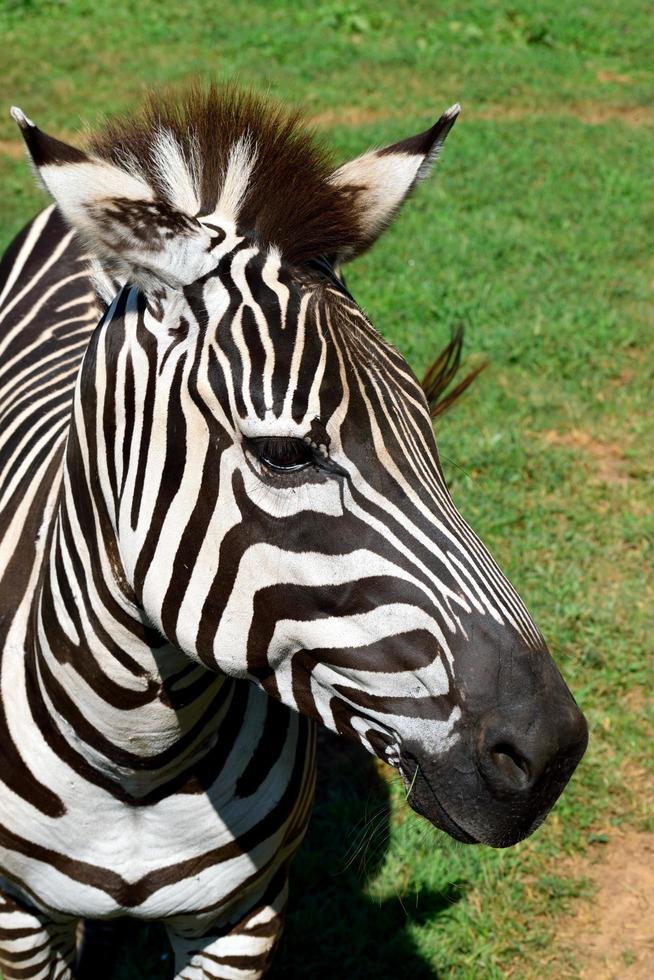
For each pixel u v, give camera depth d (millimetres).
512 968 3137
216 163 1791
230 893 2234
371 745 1778
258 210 1734
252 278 1700
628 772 3732
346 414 1657
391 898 3252
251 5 12984
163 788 2074
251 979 2408
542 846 3457
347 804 3545
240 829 2178
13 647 2131
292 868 3334
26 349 3115
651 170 8992
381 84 10820
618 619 4285
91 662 1952
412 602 1667
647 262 7438
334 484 1667
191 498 1752
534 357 6051
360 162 1930
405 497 1688
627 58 12414
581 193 8398
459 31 12664
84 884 2170
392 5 13219
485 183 8406
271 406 1653
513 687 1661
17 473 2430
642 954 3193
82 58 10812
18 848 2154
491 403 5586
